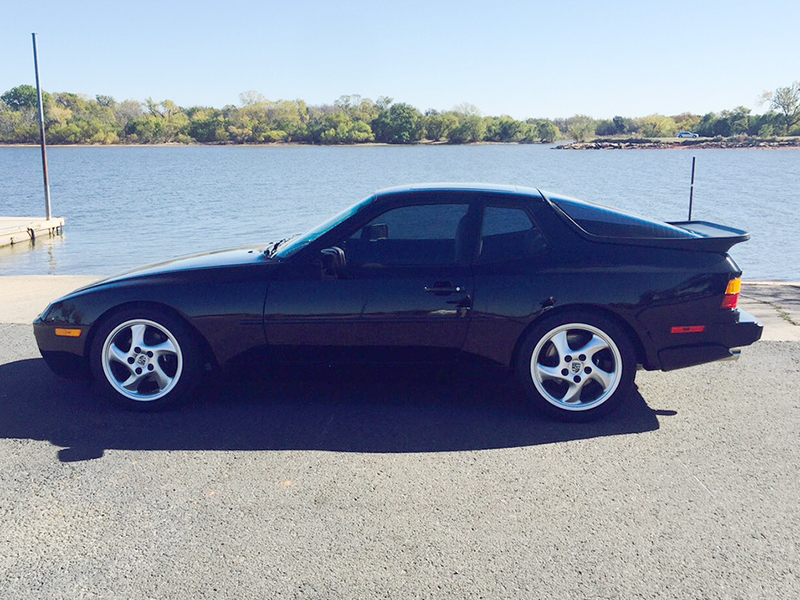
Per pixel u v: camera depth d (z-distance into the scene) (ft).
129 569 9.82
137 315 15.37
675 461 13.20
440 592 9.28
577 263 15.02
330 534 10.67
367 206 15.55
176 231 93.30
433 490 12.05
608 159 428.15
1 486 12.23
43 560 10.05
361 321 15.12
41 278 32.91
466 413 15.62
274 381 17.72
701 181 211.00
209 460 13.24
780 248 72.95
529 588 9.36
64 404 16.15
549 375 15.10
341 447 13.82
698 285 15.03
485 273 15.05
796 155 494.59
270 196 158.20
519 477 12.54
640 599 9.14
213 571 9.76
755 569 9.78
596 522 11.02
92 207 131.85
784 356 19.81
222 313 15.24
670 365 15.28
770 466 12.98
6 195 165.78
